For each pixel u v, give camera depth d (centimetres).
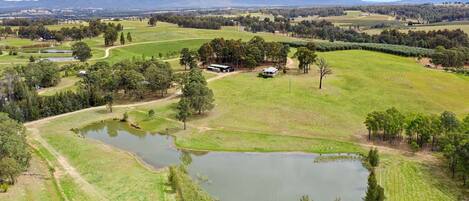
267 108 10975
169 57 19462
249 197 6178
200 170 7281
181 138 8938
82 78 13600
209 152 8225
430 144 8375
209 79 14125
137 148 8475
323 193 6369
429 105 11050
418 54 18988
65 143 8494
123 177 6856
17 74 12612
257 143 8644
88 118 10412
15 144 6625
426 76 14112
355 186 6638
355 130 9400
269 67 15600
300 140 8788
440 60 16500
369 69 15125
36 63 14450
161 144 8700
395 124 8356
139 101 11900
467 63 17688
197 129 9500
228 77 14400
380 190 5441
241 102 11506
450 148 6869
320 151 8225
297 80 13725
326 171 7275
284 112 10650
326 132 9312
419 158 7719
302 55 14700
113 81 11744
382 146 8406
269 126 9712
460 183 6650
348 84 13150
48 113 10538
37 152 7894
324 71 13650
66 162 7512
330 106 11088
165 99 12006
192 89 10438
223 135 9088
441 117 8094
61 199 5959
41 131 9294
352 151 8194
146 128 9706
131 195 6175
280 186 6612
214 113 10638
